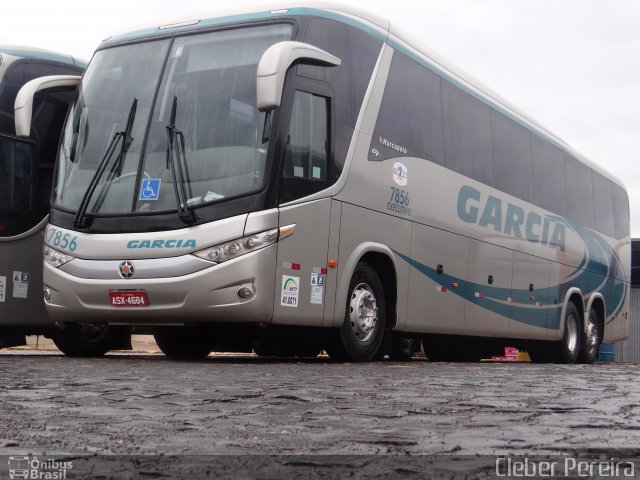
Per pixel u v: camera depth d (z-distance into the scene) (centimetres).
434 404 476
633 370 993
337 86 966
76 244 940
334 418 403
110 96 991
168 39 996
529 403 495
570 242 1672
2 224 1045
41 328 1094
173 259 888
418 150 1123
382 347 1073
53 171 1023
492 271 1341
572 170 1722
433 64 1191
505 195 1394
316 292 925
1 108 1052
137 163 938
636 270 3584
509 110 1453
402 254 1077
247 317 869
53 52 1145
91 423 375
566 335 1653
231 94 926
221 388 552
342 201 962
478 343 1441
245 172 887
